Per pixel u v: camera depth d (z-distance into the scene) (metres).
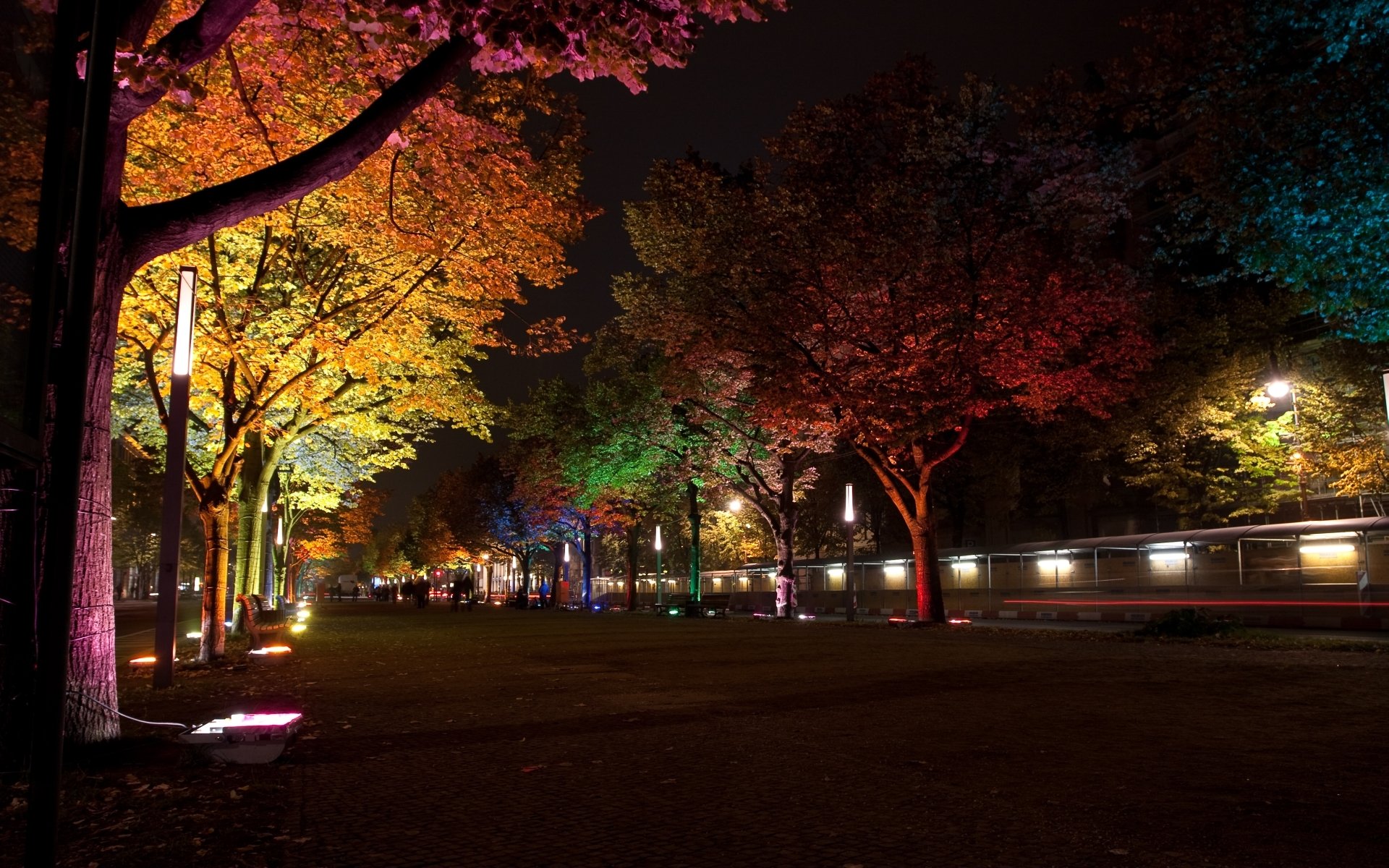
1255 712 9.10
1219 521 39.88
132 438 26.48
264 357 16.44
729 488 40.50
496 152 14.54
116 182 7.78
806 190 23.89
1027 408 27.06
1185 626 19.70
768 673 13.46
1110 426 37.88
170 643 12.77
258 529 25.61
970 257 23.95
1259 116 16.98
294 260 17.70
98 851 4.95
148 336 15.75
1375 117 15.62
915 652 16.75
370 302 17.28
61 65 3.19
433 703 10.82
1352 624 25.86
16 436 2.80
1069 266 23.91
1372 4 14.73
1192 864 4.50
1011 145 23.27
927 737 8.01
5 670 6.90
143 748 7.90
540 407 50.66
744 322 26.34
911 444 26.77
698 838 5.11
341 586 119.12
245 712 8.59
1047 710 9.48
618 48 7.97
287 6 8.82
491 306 18.44
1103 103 20.20
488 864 4.71
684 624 31.47
